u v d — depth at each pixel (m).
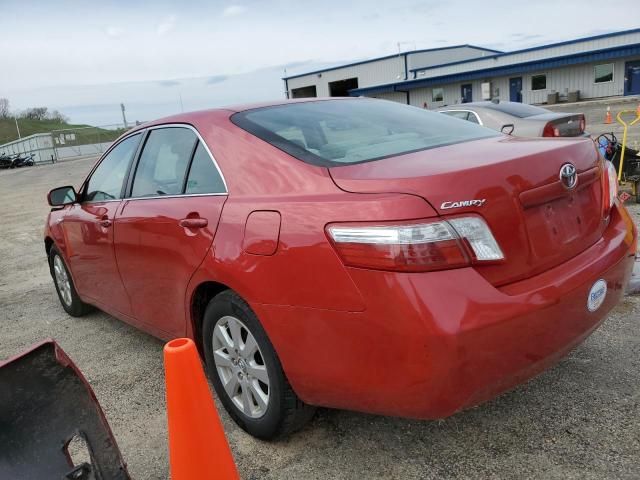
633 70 34.75
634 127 16.89
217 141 2.89
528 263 2.17
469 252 1.99
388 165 2.31
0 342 4.60
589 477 2.28
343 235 2.07
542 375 3.08
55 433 1.93
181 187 3.06
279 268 2.28
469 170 2.08
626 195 4.01
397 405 2.06
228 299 2.60
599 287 2.36
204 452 2.07
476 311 1.93
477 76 41.53
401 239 1.95
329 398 2.29
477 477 2.35
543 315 2.08
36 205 14.98
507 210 2.11
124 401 3.34
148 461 2.72
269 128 2.82
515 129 7.79
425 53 49.28
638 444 2.45
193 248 2.77
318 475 2.47
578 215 2.45
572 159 2.43
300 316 2.23
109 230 3.61
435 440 2.63
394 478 2.40
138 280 3.39
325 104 3.29
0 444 1.84
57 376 1.94
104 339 4.41
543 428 2.63
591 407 2.75
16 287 6.40
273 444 2.72
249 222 2.46
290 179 2.44
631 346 3.31
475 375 1.97
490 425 2.69
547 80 38.72
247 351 2.61
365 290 2.02
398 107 3.47
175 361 2.04
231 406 2.82
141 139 3.62
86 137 67.12
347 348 2.11
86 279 4.27
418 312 1.91
